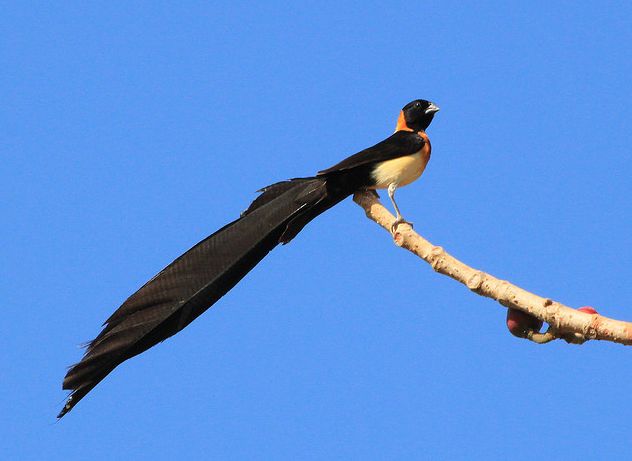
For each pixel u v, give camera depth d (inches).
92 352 347.3
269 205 417.1
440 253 357.4
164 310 363.3
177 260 377.7
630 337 317.4
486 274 349.4
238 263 390.3
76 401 339.0
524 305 337.7
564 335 339.6
